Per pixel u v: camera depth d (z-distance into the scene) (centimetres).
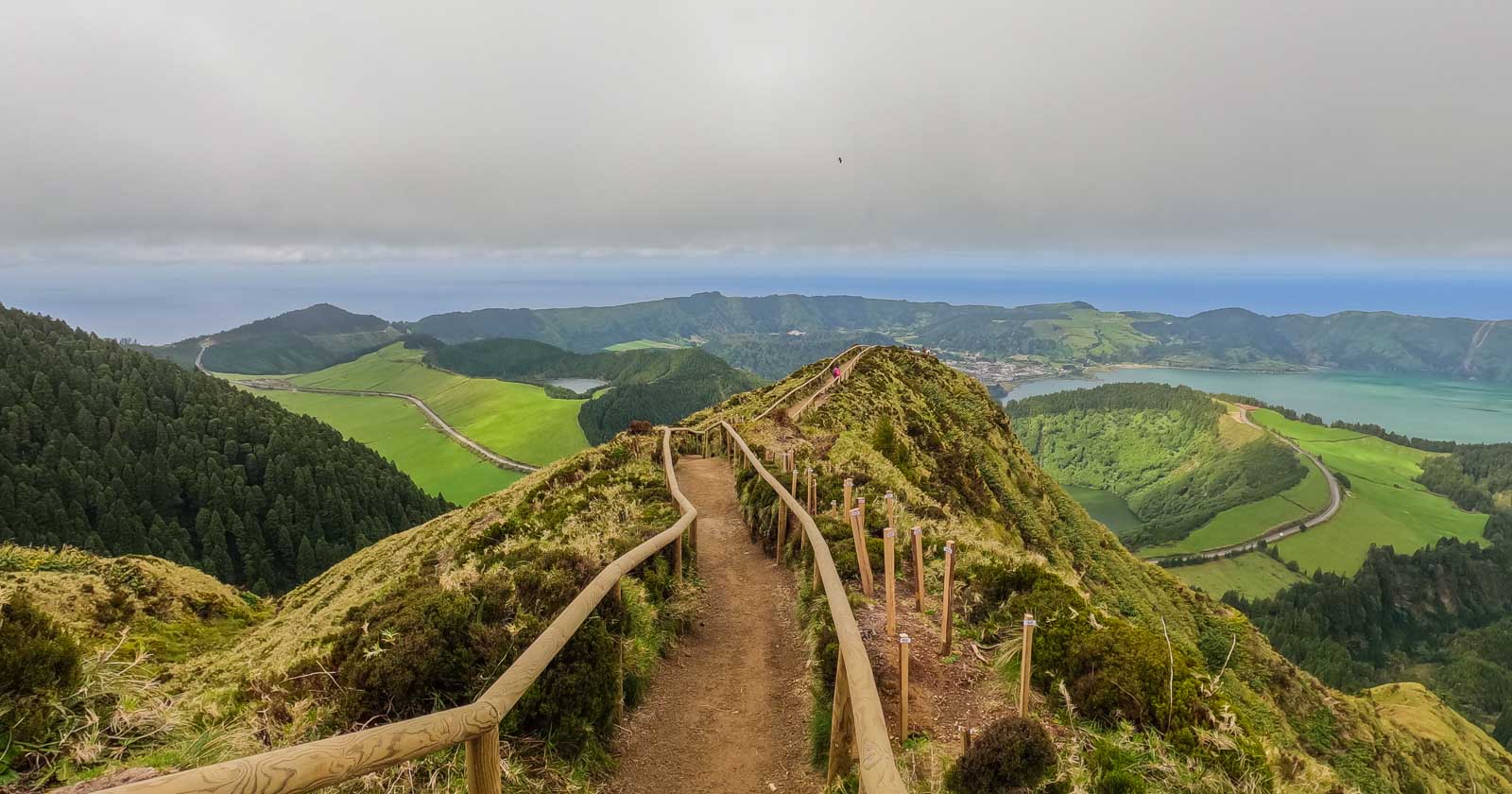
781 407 2881
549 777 460
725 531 1398
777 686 681
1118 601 2531
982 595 708
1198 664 529
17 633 404
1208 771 440
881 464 1872
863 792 300
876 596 746
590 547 916
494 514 1733
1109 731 490
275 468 9769
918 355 5797
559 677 502
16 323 12262
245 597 1803
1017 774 412
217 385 12781
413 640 484
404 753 279
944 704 540
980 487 3350
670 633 775
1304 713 1881
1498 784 2816
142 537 8138
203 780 213
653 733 592
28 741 368
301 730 447
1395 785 1727
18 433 9369
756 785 514
